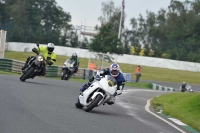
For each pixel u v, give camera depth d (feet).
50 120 101.04
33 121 96.63
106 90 126.82
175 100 194.70
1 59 295.69
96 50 564.30
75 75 391.86
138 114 143.74
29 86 167.73
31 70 184.96
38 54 189.06
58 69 367.25
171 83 546.26
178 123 133.59
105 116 123.24
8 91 141.90
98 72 131.95
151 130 109.40
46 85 188.85
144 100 207.62
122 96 211.82
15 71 304.71
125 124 113.09
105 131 97.35
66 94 166.91
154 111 163.12
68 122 101.86
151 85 418.10
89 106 125.59
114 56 576.61
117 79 131.95
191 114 148.25
